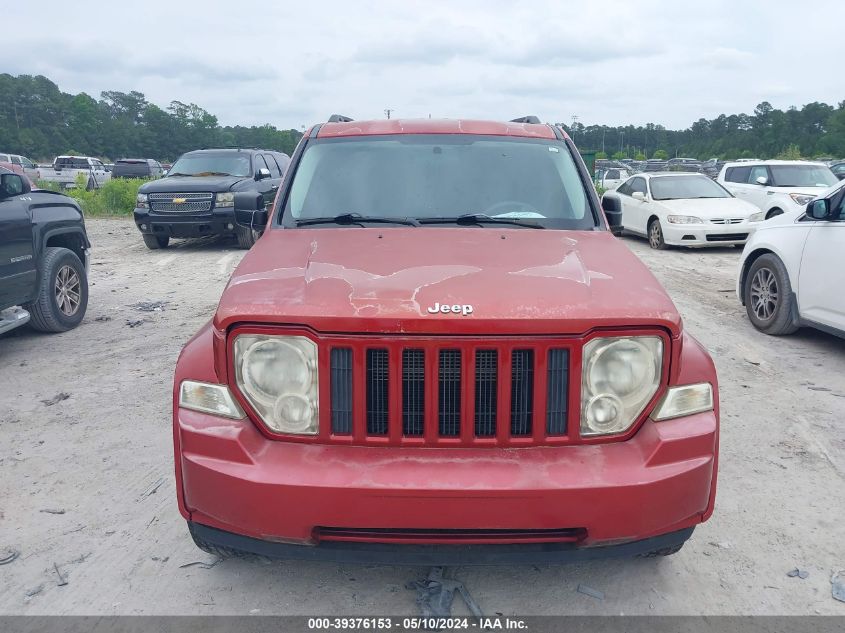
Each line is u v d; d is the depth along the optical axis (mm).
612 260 3250
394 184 4043
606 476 2588
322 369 2656
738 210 13844
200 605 3037
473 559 2674
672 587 3166
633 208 15414
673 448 2656
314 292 2781
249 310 2686
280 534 2617
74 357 6621
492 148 4293
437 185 4035
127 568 3303
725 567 3316
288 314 2648
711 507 2809
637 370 2701
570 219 3898
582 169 4254
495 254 3234
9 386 5809
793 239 7000
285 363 2688
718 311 8555
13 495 3996
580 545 2641
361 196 3990
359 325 2605
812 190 14258
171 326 7824
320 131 4508
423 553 2662
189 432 2711
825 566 3320
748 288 7699
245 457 2645
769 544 3506
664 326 2697
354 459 2645
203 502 2697
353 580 3213
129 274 11406
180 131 164750
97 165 41719
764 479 4176
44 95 153875
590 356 2668
